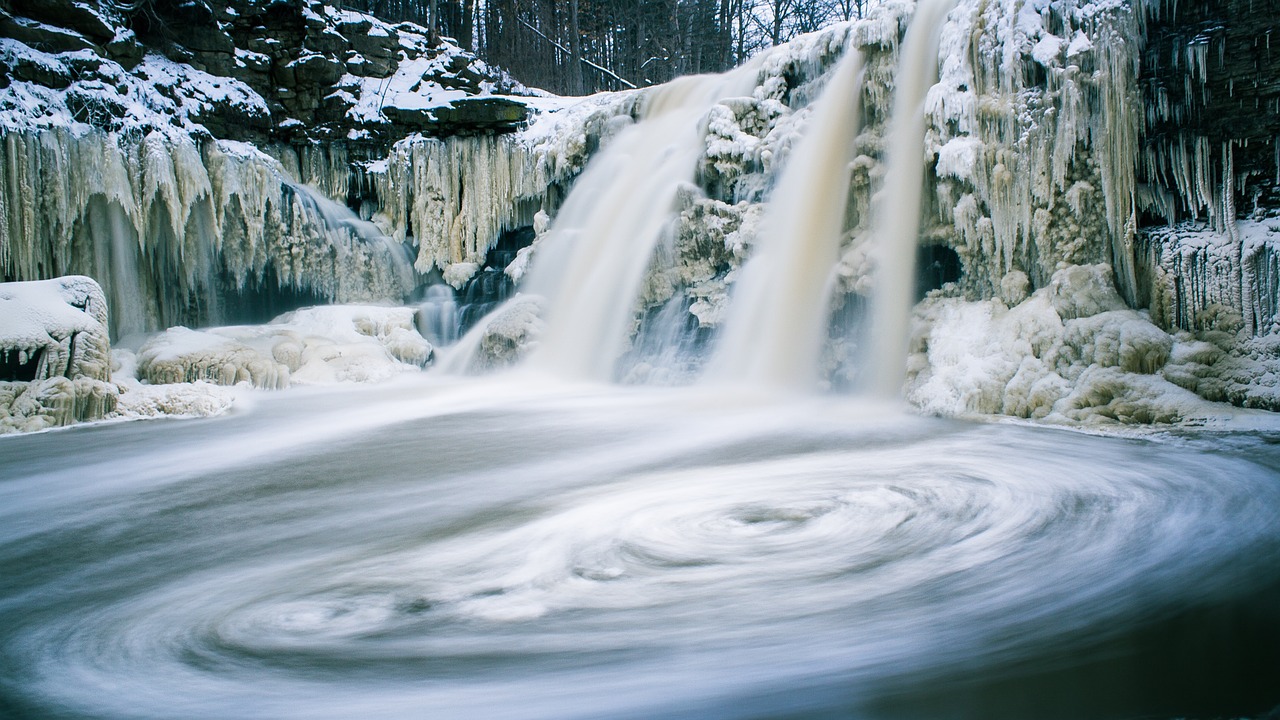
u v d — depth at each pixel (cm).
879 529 446
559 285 1269
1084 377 704
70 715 281
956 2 859
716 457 651
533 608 356
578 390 1068
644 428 789
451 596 376
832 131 987
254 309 1398
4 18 1136
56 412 858
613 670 291
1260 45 687
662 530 461
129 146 1186
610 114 1359
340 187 1511
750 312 1022
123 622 365
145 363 1098
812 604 347
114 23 1270
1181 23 724
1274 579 366
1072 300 739
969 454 610
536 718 258
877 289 895
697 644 311
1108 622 326
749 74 1166
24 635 355
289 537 486
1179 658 296
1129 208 749
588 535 459
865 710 265
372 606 368
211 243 1300
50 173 1109
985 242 803
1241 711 261
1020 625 322
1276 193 689
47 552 470
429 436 789
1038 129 768
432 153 1493
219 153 1287
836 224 965
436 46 1628
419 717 262
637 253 1161
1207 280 709
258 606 375
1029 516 458
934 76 879
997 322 783
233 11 1447
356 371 1201
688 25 3284
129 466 684
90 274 1180
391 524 505
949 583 368
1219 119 710
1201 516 450
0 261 1070
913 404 802
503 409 935
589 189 1320
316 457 707
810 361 951
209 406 941
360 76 1550
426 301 1512
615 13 3111
